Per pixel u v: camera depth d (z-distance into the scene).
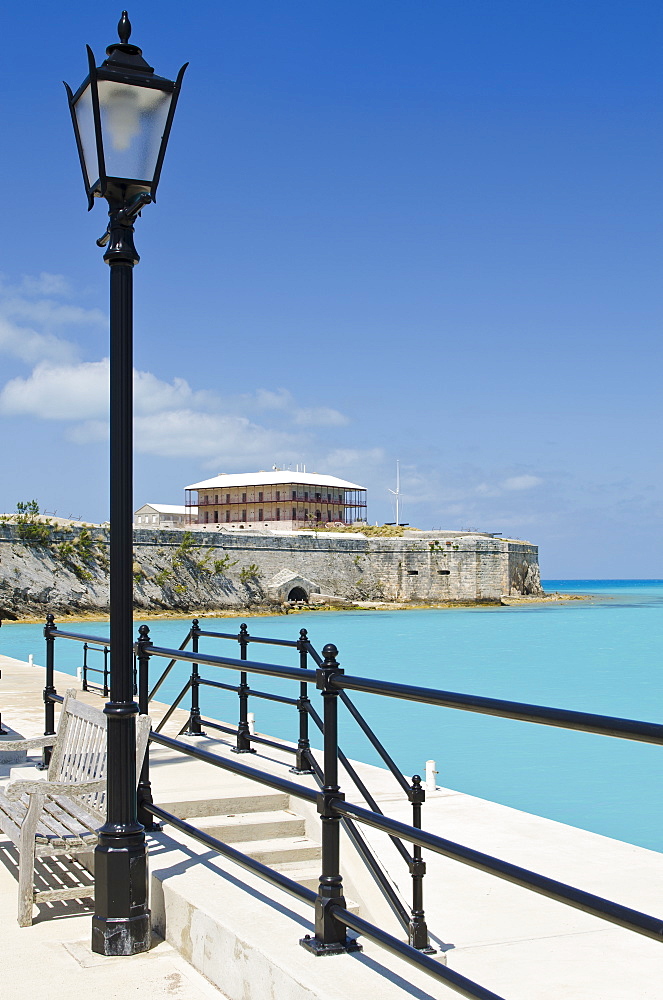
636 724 2.39
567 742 17.03
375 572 88.94
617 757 15.56
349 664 35.19
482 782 13.60
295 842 6.87
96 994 4.16
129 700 4.87
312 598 81.56
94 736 6.09
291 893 4.09
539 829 8.06
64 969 4.45
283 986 3.67
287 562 82.06
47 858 6.48
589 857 7.25
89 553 67.94
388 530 96.44
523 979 5.03
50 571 65.00
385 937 3.47
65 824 5.56
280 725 18.59
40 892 5.15
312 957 3.80
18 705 13.70
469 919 5.99
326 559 85.19
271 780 4.31
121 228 4.93
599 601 108.69
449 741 17.16
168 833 6.01
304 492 100.50
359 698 24.39
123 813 4.79
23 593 62.94
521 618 70.38
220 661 5.43
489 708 2.92
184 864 5.24
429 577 88.75
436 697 3.15
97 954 4.66
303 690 8.00
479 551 90.25
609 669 33.16
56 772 6.76
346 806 3.84
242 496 102.25
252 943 3.97
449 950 5.47
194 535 75.56
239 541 78.81
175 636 49.12
